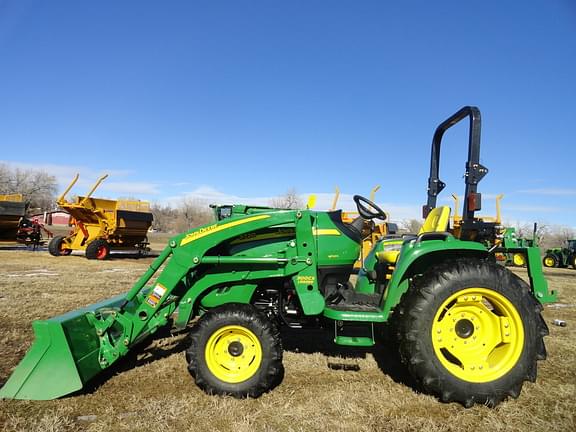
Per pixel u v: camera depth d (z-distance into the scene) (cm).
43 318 502
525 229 2111
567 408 286
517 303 296
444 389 288
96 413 272
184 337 451
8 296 643
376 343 436
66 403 285
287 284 350
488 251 325
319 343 439
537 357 298
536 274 334
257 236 350
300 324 358
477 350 302
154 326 333
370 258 442
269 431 250
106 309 348
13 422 254
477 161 362
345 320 311
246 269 337
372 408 284
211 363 309
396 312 328
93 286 763
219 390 301
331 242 349
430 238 341
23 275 920
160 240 3266
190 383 325
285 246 345
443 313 304
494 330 304
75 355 297
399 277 309
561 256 1908
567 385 325
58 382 291
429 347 291
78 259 1375
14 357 366
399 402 293
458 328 304
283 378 339
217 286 344
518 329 296
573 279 1208
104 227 1444
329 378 340
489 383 288
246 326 306
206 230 330
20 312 529
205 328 309
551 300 331
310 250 329
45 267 1102
